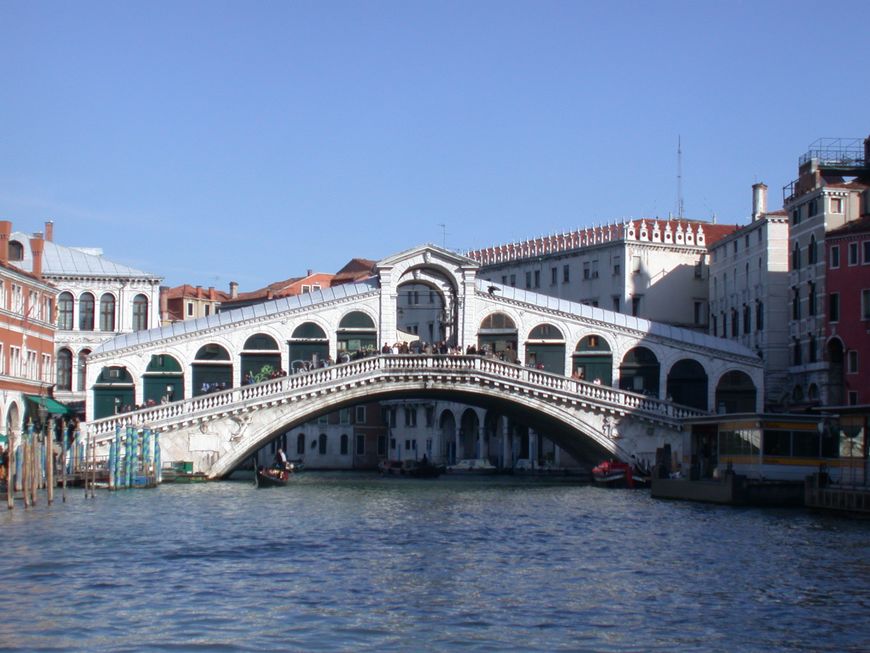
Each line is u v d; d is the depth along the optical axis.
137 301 82.38
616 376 72.94
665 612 27.14
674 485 59.22
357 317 71.31
